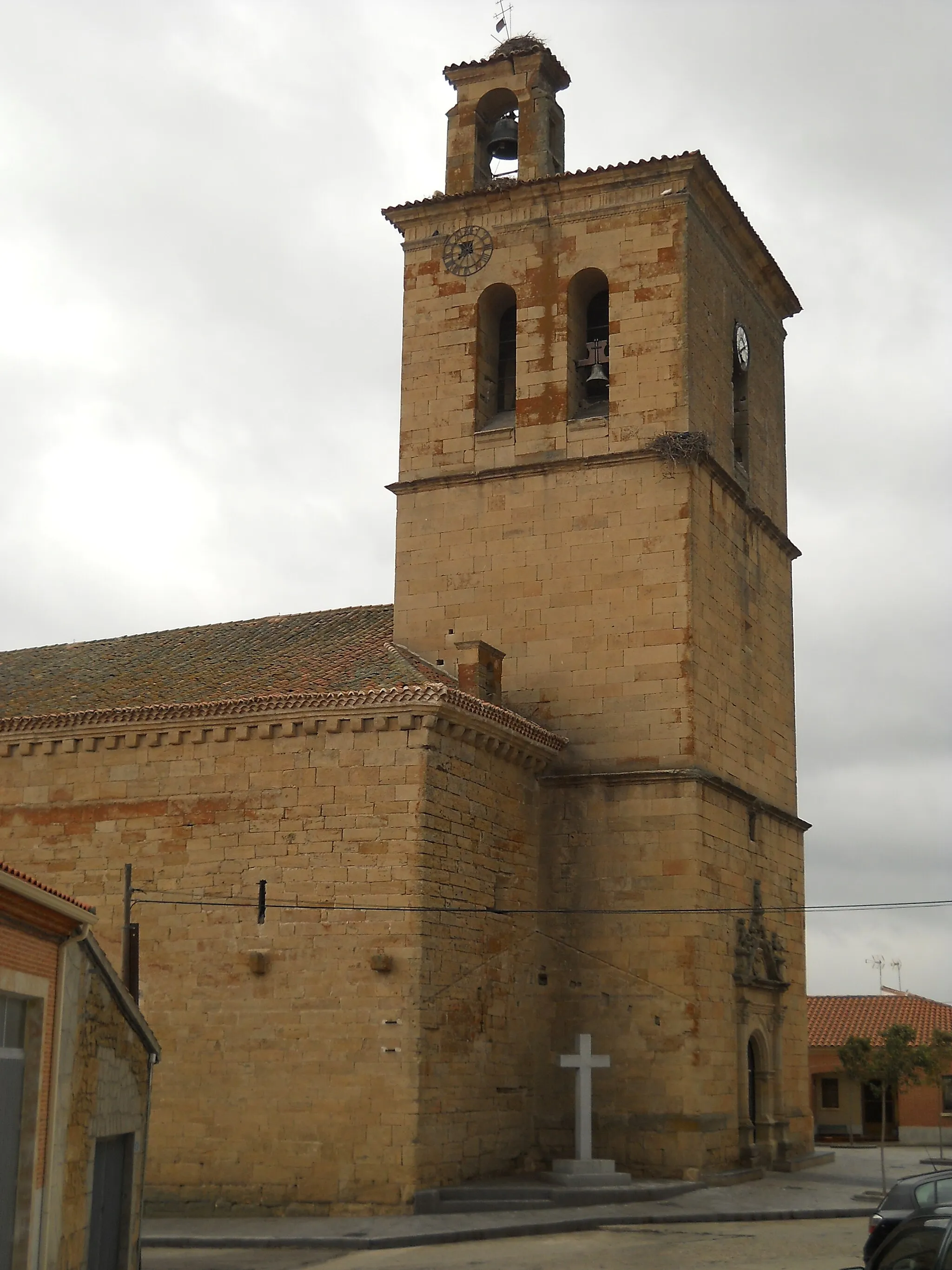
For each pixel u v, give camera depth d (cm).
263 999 3550
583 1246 2994
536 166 4675
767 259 4934
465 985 3641
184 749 3775
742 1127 4084
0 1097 1961
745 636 4559
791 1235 3141
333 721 3619
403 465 4575
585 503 4309
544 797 4141
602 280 4547
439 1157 3450
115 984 2345
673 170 4403
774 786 4697
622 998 3947
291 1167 3428
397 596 4478
